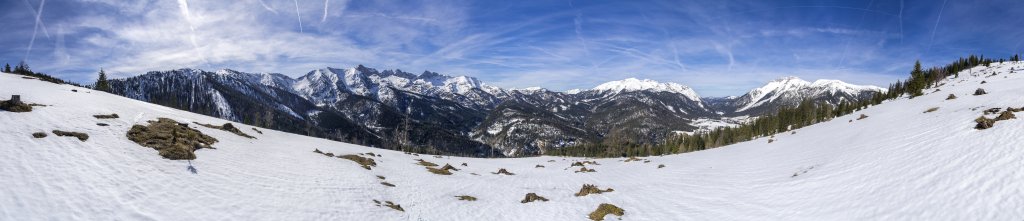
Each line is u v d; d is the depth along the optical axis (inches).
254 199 1135.0
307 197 1270.9
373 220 1189.7
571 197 1828.2
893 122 2342.5
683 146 6171.3
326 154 2396.7
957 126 1667.1
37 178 936.3
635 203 1644.9
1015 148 1188.5
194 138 1747.0
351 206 1282.0
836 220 1130.0
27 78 2682.1
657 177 2427.4
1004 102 2039.9
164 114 2358.5
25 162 1008.2
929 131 1739.7
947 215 973.2
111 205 891.4
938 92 3905.0
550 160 4552.2
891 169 1384.1
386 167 2395.4
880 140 1870.1
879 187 1262.3
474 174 2664.9
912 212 1041.5
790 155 2319.1
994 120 1571.1
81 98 2111.2
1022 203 904.3
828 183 1448.1
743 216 1305.4
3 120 1302.9
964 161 1229.1
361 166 2151.8
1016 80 3513.8
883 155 1587.1
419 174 2324.1
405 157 3366.1
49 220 778.8
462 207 1542.8
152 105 2800.2
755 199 1477.6
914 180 1219.2
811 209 1250.6
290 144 2586.1
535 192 1974.7
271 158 1818.4
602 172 2918.3
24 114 1440.7
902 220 1024.2
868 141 1943.9
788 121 5821.9
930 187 1133.7
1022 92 2257.6
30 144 1139.3
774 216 1257.4
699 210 1445.6
